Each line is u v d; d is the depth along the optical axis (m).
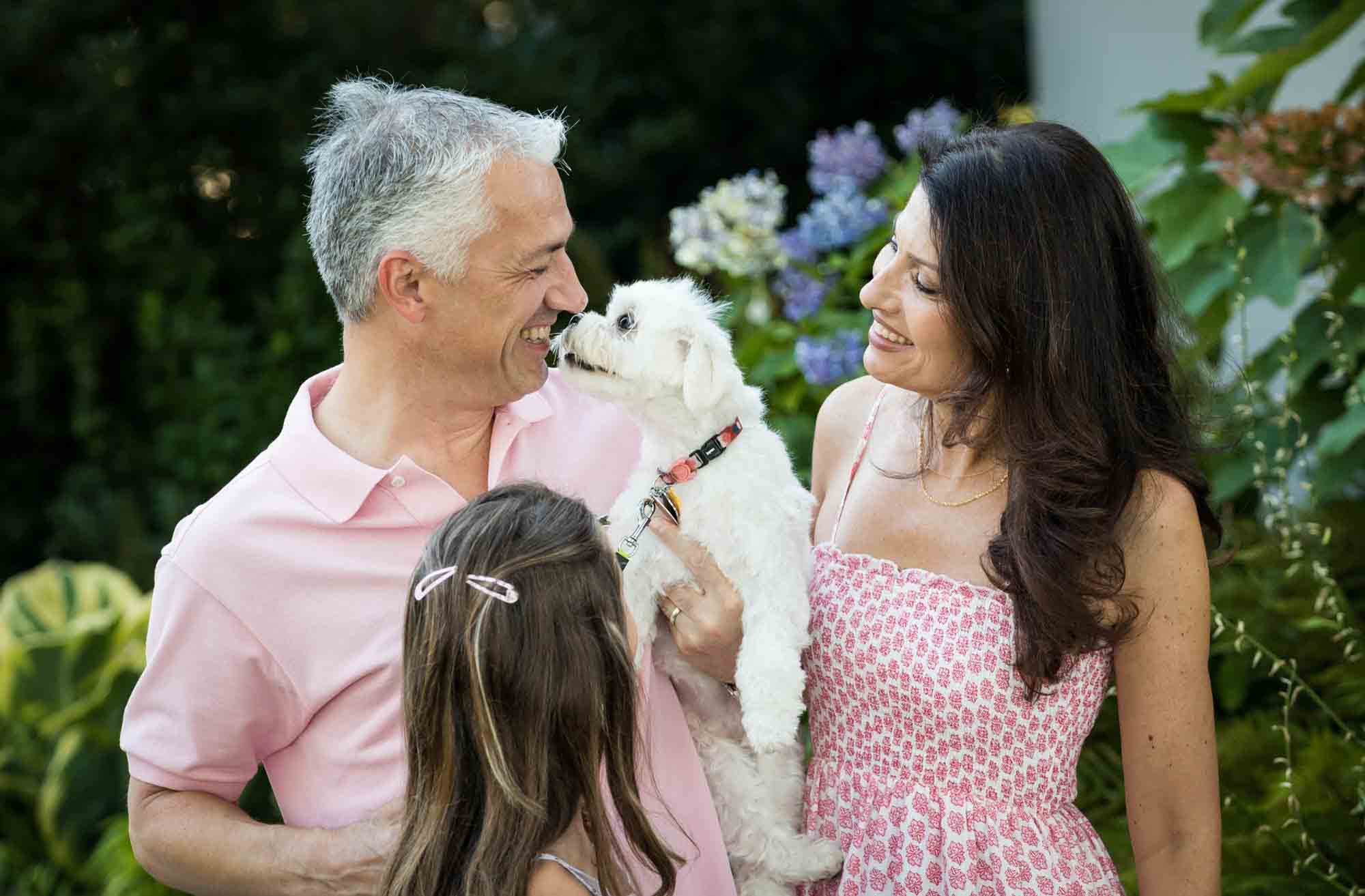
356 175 2.19
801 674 2.24
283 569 2.20
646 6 8.91
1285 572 3.29
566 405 2.53
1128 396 2.20
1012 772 2.21
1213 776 2.20
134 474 7.46
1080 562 2.11
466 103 2.22
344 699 2.23
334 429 2.35
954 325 2.20
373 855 2.04
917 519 2.35
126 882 4.27
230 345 7.17
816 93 9.17
